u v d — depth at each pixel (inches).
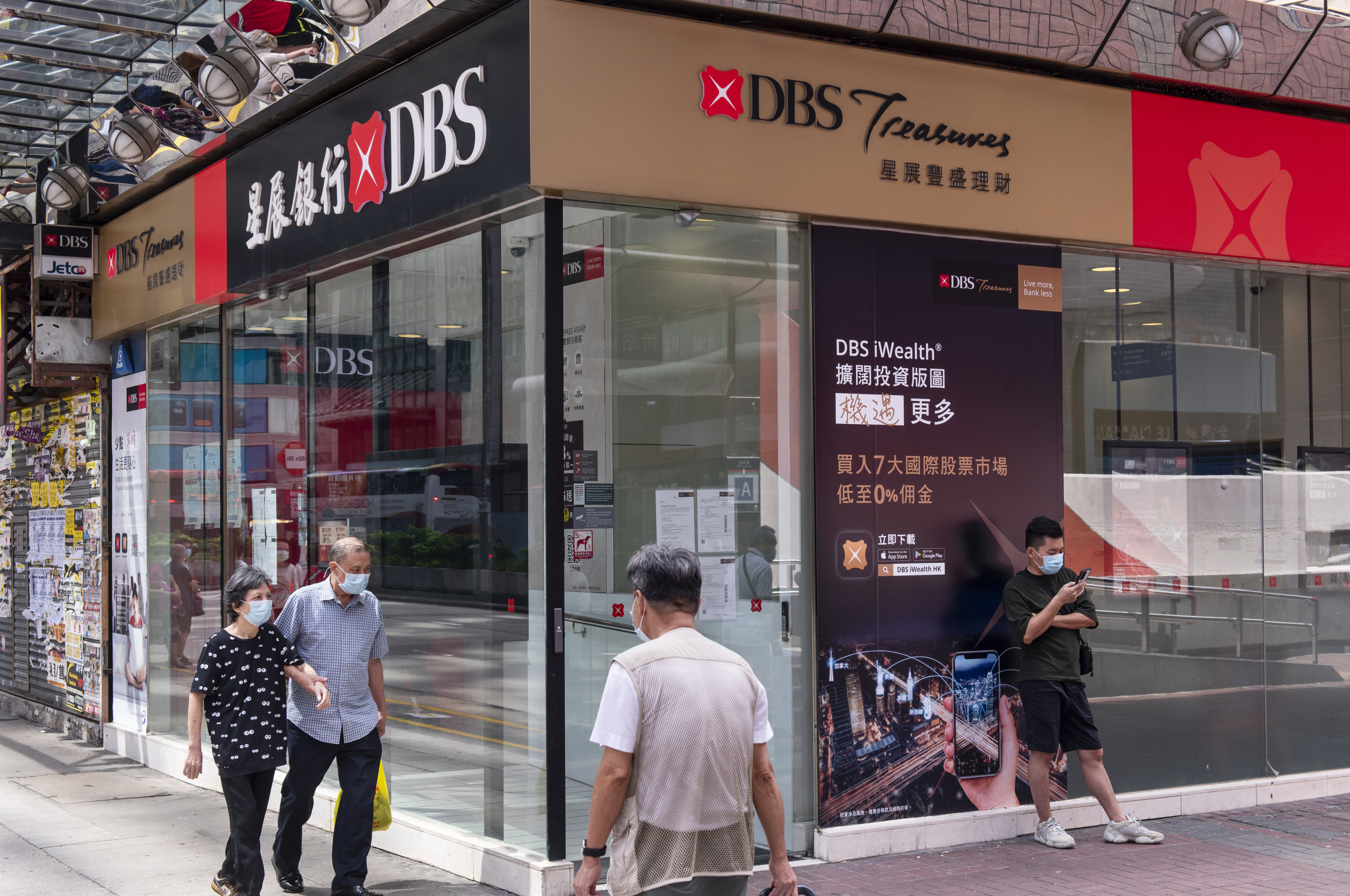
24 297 455.5
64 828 297.6
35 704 474.0
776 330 263.9
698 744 133.2
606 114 233.6
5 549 509.4
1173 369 313.9
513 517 247.1
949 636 275.1
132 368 410.0
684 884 131.5
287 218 309.1
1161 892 234.2
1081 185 293.4
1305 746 333.4
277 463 331.6
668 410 251.8
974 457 281.3
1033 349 290.8
